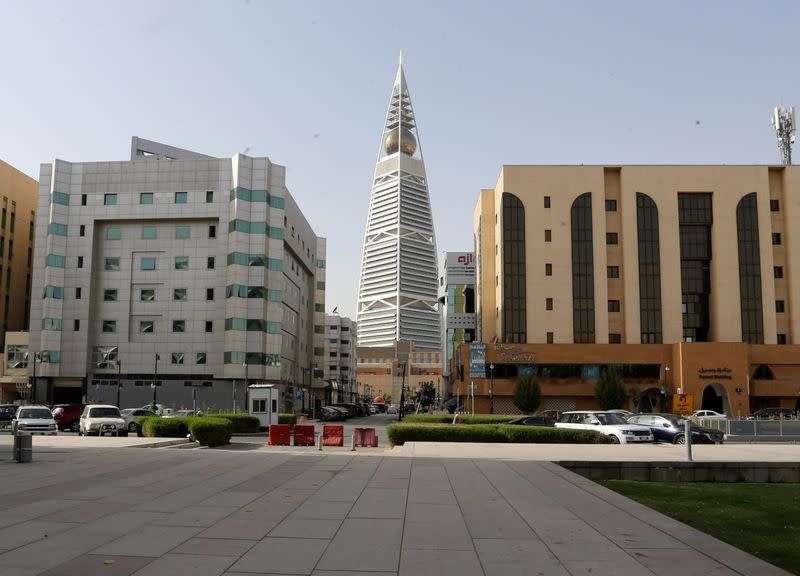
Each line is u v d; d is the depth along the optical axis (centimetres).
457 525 1032
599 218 7031
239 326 7125
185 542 890
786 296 6950
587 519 1091
